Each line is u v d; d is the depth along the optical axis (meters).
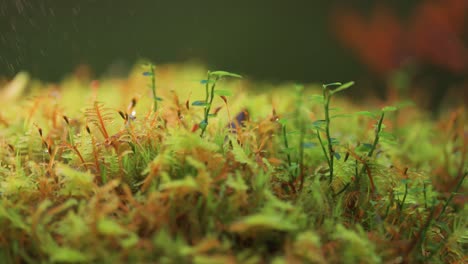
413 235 0.35
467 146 0.43
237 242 0.33
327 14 2.56
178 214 0.33
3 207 0.32
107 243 0.31
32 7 0.51
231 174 0.33
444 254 0.35
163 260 0.31
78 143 0.36
